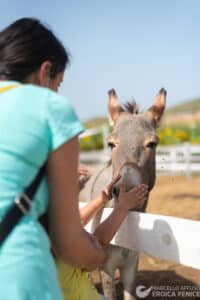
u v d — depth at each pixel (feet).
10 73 5.90
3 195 5.15
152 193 40.37
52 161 5.41
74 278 7.39
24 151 5.23
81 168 10.34
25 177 5.25
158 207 32.81
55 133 5.32
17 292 4.92
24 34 5.93
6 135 5.28
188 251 7.72
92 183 14.55
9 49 5.89
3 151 5.25
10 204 5.15
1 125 5.33
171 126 107.14
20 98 5.44
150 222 8.90
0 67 5.93
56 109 5.39
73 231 5.50
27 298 4.95
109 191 8.73
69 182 5.44
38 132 5.29
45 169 5.46
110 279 11.38
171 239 8.18
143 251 9.16
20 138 5.25
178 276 17.15
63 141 5.30
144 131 11.92
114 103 13.62
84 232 5.73
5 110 5.41
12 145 5.24
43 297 5.04
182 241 7.88
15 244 5.04
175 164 53.11
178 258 8.02
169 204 33.99
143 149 11.63
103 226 7.50
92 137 81.66
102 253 6.06
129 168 11.02
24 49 5.87
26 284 4.97
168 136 81.92
